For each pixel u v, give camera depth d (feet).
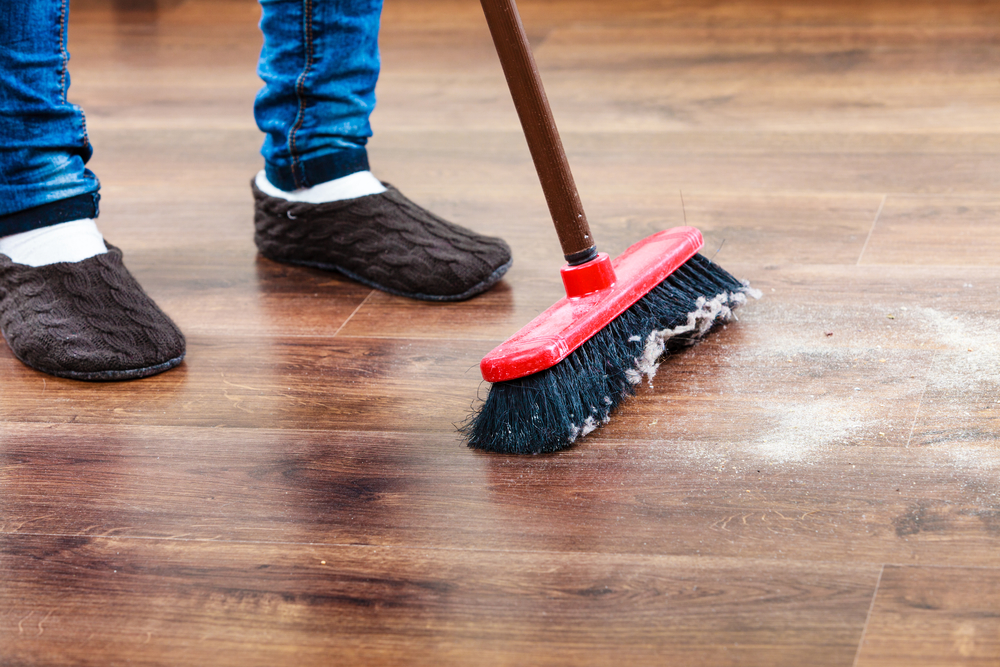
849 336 3.70
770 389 3.43
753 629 2.48
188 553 2.92
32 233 4.02
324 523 3.00
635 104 6.37
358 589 2.73
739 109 6.13
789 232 4.59
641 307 3.53
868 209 4.73
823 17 7.65
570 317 3.32
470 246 4.30
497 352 3.22
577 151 5.73
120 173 5.92
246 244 4.98
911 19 7.41
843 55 6.86
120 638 2.63
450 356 3.86
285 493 3.15
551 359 3.15
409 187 5.41
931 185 4.91
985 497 2.83
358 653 2.52
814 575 2.62
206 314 4.33
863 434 3.15
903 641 2.40
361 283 4.53
